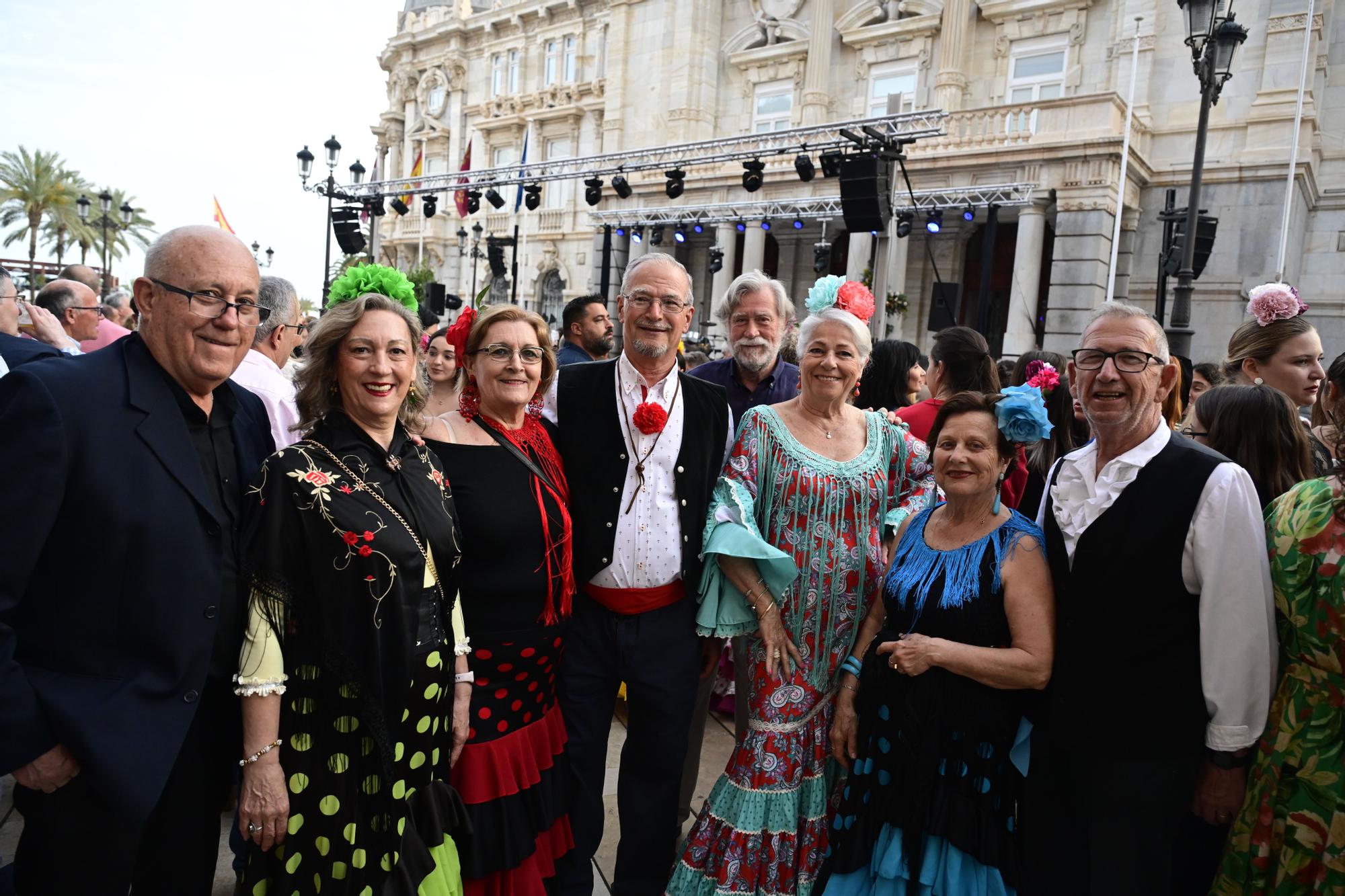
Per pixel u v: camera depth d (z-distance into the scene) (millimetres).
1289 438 2328
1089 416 2102
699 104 19047
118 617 1722
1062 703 2111
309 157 15578
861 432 2703
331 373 2023
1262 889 1888
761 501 2605
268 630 1845
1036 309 13062
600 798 2621
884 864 2217
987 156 12867
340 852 1855
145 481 1751
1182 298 7320
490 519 2258
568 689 2588
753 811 2463
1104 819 2045
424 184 16922
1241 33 6906
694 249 19297
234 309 1860
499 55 24516
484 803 2213
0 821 2891
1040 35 14930
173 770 1828
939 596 2262
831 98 17344
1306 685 1837
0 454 1647
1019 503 3201
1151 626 1991
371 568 1880
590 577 2564
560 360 5316
